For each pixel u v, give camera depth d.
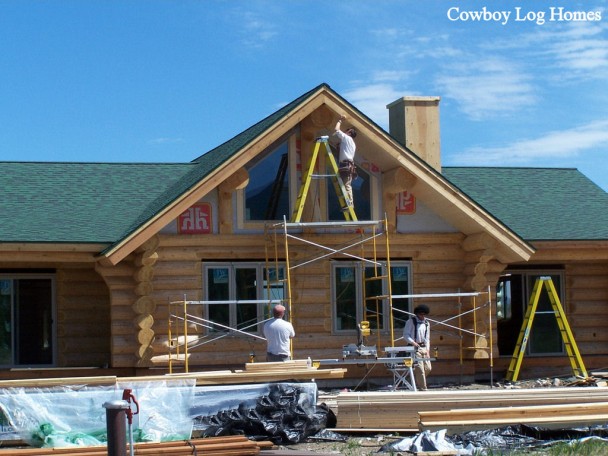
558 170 26.34
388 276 19.88
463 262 21.70
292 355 20.47
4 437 14.34
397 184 20.80
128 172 23.80
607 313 23.31
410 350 18.62
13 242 19.20
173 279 20.22
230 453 12.84
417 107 23.91
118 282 20.02
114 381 15.24
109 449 10.19
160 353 19.89
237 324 20.59
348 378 20.84
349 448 14.18
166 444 12.97
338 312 21.14
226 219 20.52
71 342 21.48
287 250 19.64
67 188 22.45
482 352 21.20
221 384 15.86
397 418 15.32
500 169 26.14
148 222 19.16
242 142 20.17
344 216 21.20
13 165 23.42
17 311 21.38
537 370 22.88
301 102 19.81
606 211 23.67
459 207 20.77
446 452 13.27
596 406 15.14
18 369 20.16
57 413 14.38
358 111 20.25
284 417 14.88
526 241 21.42
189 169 24.12
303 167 20.97
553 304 21.44
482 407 15.38
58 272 21.50
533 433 14.55
